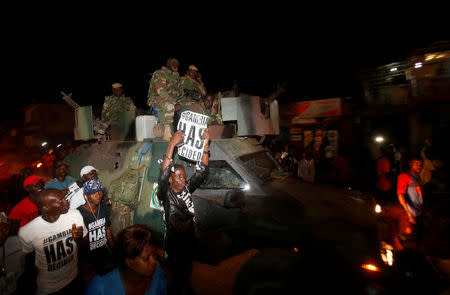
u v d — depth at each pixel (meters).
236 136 4.79
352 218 3.10
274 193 3.53
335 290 2.32
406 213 5.23
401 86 12.05
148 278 1.93
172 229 3.12
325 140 13.12
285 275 2.49
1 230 2.62
